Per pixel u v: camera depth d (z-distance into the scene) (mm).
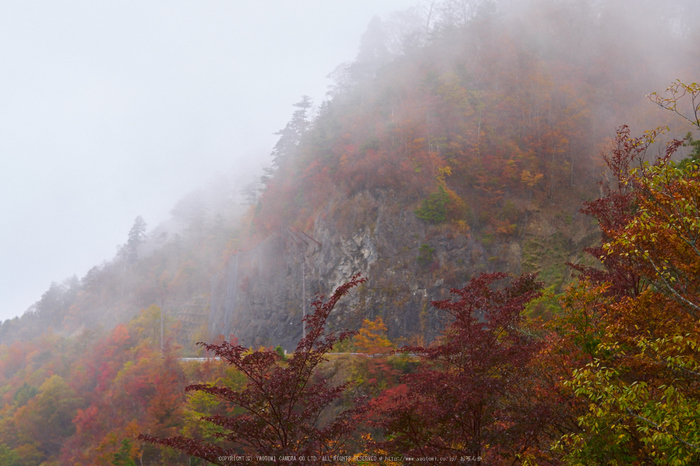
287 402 9539
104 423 51656
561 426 11430
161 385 39938
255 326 64000
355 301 54031
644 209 9461
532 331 13992
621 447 9250
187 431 33500
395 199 59188
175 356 49250
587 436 9391
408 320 51562
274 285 64750
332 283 57688
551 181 60531
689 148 53125
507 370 11070
